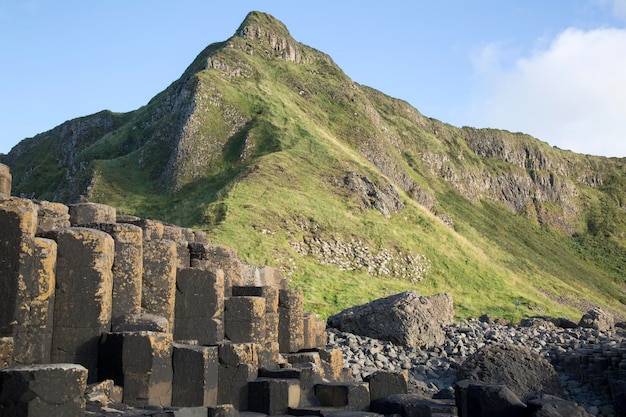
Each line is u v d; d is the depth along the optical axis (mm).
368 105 127875
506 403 13328
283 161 78125
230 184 70062
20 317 11648
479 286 69125
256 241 55812
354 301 45125
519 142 195500
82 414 10078
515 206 172250
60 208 14648
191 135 87375
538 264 114125
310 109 107375
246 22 130875
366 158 102688
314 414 13312
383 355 25922
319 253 59906
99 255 12773
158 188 83562
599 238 170750
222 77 103562
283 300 19406
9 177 13875
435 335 28281
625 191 199875
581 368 24125
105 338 12492
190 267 17141
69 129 143250
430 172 149125
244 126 92375
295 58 131250
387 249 67188
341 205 72562
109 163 89188
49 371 9789
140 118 117688
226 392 13688
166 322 13359
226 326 16500
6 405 9570
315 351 18969
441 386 22438
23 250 11750
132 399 12086
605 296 114062
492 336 30531
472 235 112188
